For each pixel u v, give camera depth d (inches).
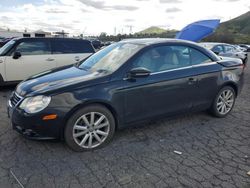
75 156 140.7
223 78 194.1
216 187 116.3
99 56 185.6
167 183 118.5
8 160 135.2
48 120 134.5
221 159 140.5
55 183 117.3
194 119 198.5
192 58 182.5
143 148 151.4
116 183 118.2
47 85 144.5
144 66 160.6
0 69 292.2
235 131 178.5
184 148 152.3
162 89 163.5
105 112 147.7
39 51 315.9
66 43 333.7
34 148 147.9
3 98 263.4
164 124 187.2
